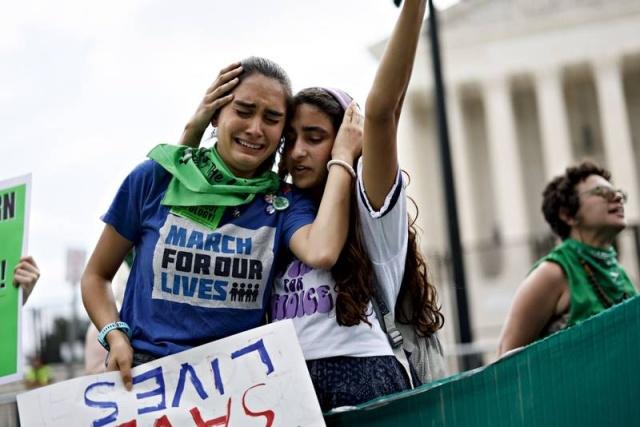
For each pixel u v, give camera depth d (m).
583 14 32.16
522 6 32.53
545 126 32.19
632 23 32.00
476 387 2.08
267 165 2.49
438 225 32.56
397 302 2.59
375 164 2.28
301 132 2.48
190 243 2.30
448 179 8.19
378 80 2.22
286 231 2.37
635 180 31.25
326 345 2.30
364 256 2.36
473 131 35.31
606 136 31.59
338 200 2.31
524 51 32.62
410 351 2.59
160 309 2.29
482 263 15.75
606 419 1.98
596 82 33.38
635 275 10.66
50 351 9.66
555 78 32.41
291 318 2.35
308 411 2.10
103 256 2.46
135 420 2.14
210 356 2.19
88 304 2.43
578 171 3.82
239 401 2.14
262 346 2.17
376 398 2.20
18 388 9.13
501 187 31.88
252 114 2.37
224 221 2.33
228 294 2.29
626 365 1.99
